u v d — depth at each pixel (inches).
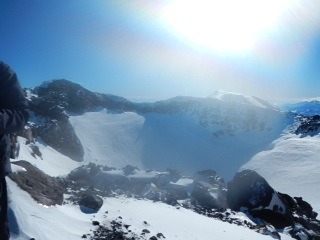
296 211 956.6
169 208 652.1
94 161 3821.4
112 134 4677.7
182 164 4456.2
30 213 360.5
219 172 4335.6
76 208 478.0
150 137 4864.7
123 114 5388.8
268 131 5255.9
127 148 4493.1
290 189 3065.9
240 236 538.3
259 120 5452.8
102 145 4343.0
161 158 4488.2
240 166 4367.6
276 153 4291.3
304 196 2768.2
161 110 5674.2
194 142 4975.4
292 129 5157.5
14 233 318.7
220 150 4835.1
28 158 1696.6
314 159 3789.4
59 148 3240.7
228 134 5226.4
